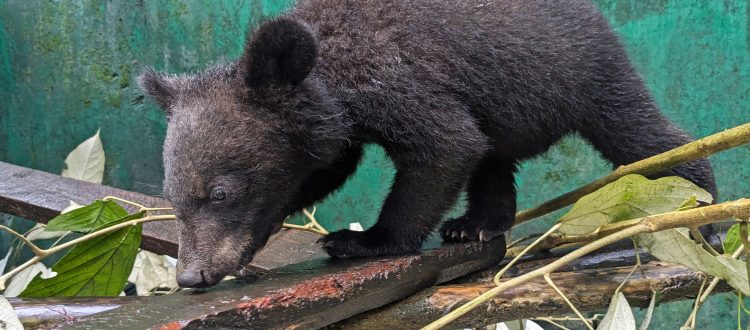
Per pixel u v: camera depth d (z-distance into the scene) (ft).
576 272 4.94
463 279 5.16
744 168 6.27
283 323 4.35
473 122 5.13
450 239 5.29
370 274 4.60
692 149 4.82
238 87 4.88
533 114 5.35
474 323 4.73
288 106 4.87
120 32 7.38
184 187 4.74
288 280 4.55
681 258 4.57
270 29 4.75
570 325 6.73
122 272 5.08
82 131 7.68
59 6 7.54
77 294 5.05
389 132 5.01
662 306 6.59
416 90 4.98
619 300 4.57
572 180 6.63
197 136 4.78
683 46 6.29
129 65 7.39
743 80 6.17
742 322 6.40
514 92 5.26
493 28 5.20
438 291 4.78
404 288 4.75
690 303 6.50
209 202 4.76
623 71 5.49
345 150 5.32
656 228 4.49
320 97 4.93
